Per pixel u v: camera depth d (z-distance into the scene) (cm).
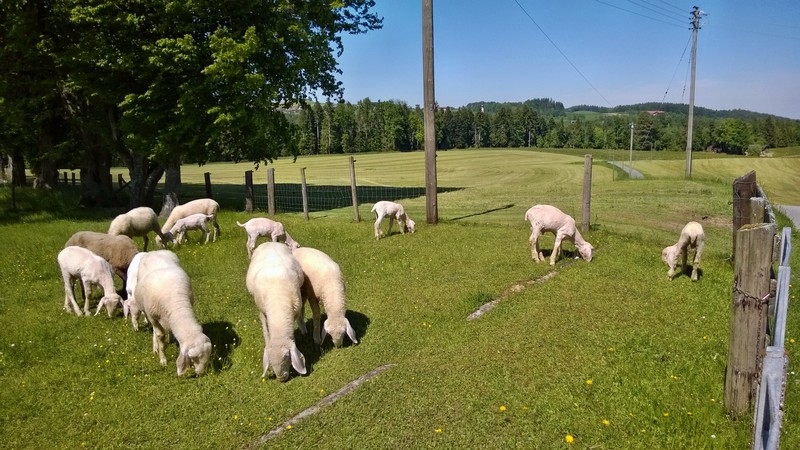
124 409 566
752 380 473
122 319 834
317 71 2006
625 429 476
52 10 1761
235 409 555
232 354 682
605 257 1048
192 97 1698
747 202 905
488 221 1589
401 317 775
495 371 586
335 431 495
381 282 951
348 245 1247
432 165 1472
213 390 598
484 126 10612
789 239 560
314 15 2052
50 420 552
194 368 634
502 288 886
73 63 1755
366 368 622
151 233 1540
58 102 2167
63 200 2209
